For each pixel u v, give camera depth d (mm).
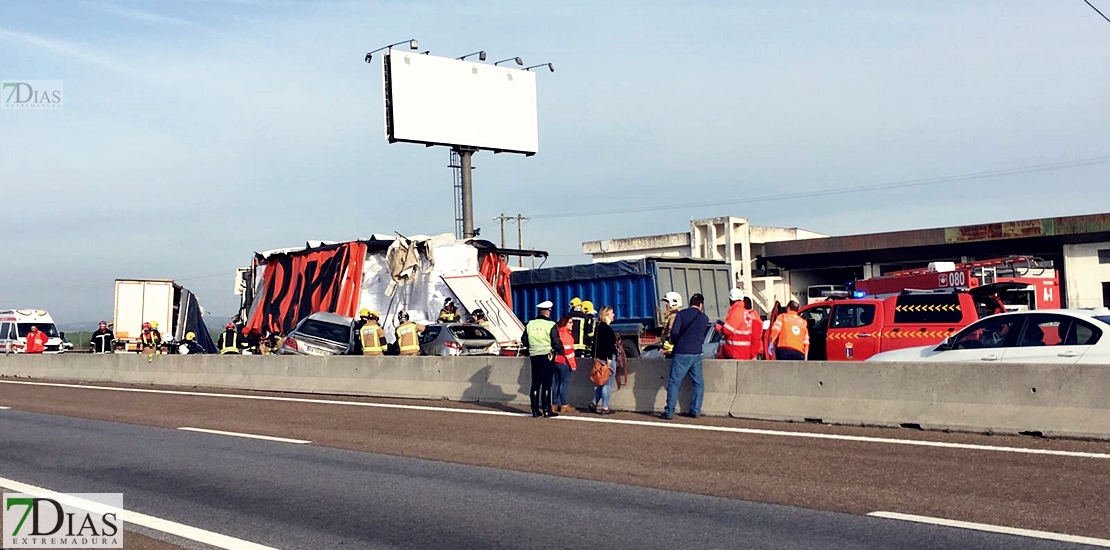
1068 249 43219
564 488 9672
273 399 19781
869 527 7754
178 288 38781
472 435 13539
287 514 8773
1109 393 11438
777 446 11719
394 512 8766
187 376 24656
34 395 22281
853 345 17969
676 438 12617
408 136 36406
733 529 7820
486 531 7992
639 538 7633
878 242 48438
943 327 17109
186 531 8180
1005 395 12195
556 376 15875
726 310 27500
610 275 26969
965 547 7121
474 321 25641
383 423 15195
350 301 27078
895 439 11930
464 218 38469
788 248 51375
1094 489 8852
